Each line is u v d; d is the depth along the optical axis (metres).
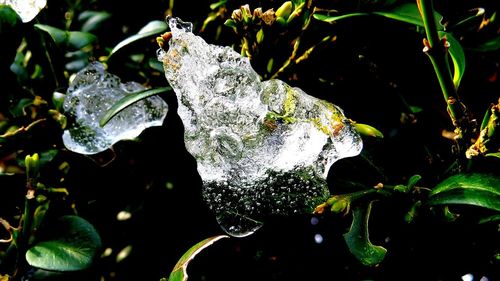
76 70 0.27
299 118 0.22
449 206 0.22
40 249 0.24
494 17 0.24
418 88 0.25
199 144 0.22
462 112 0.21
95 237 0.24
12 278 0.24
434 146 0.25
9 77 0.26
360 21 0.24
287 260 0.25
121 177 0.26
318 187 0.22
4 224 0.24
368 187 0.23
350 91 0.25
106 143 0.25
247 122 0.22
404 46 0.25
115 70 0.25
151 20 0.27
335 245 0.25
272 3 0.24
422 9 0.20
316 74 0.25
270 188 0.22
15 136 0.25
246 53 0.23
